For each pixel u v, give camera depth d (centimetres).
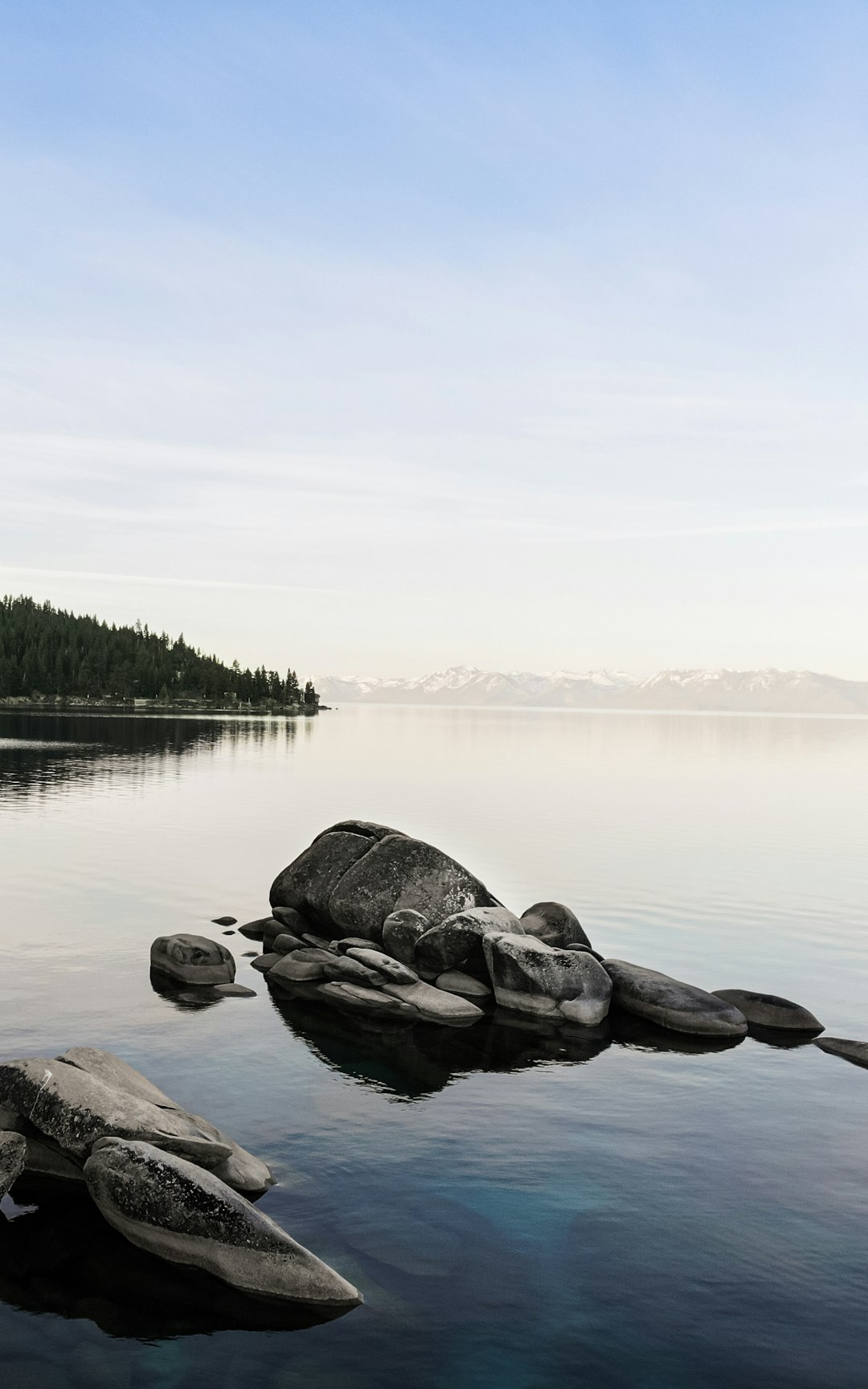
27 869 2881
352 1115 1250
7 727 13288
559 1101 1313
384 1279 884
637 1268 905
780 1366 773
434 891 2116
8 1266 899
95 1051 1225
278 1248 885
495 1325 823
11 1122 1095
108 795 4956
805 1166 1116
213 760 7838
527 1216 995
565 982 1761
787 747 12306
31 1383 739
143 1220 934
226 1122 1212
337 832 2325
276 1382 749
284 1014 1702
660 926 2330
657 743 13025
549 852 3359
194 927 2280
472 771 7112
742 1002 1728
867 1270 907
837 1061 1498
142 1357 776
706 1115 1270
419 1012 1733
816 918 2419
